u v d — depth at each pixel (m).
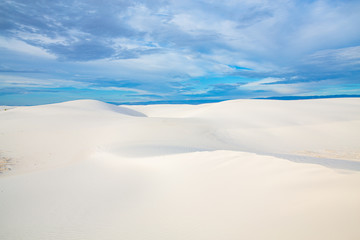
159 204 5.64
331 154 15.93
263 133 24.44
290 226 3.34
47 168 13.15
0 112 37.53
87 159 14.18
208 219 4.34
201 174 6.73
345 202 3.39
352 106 34.91
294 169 5.28
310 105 36.38
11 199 7.47
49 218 5.79
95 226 5.09
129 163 10.80
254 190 4.89
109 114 38.25
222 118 32.50
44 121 29.64
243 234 3.56
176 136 21.91
